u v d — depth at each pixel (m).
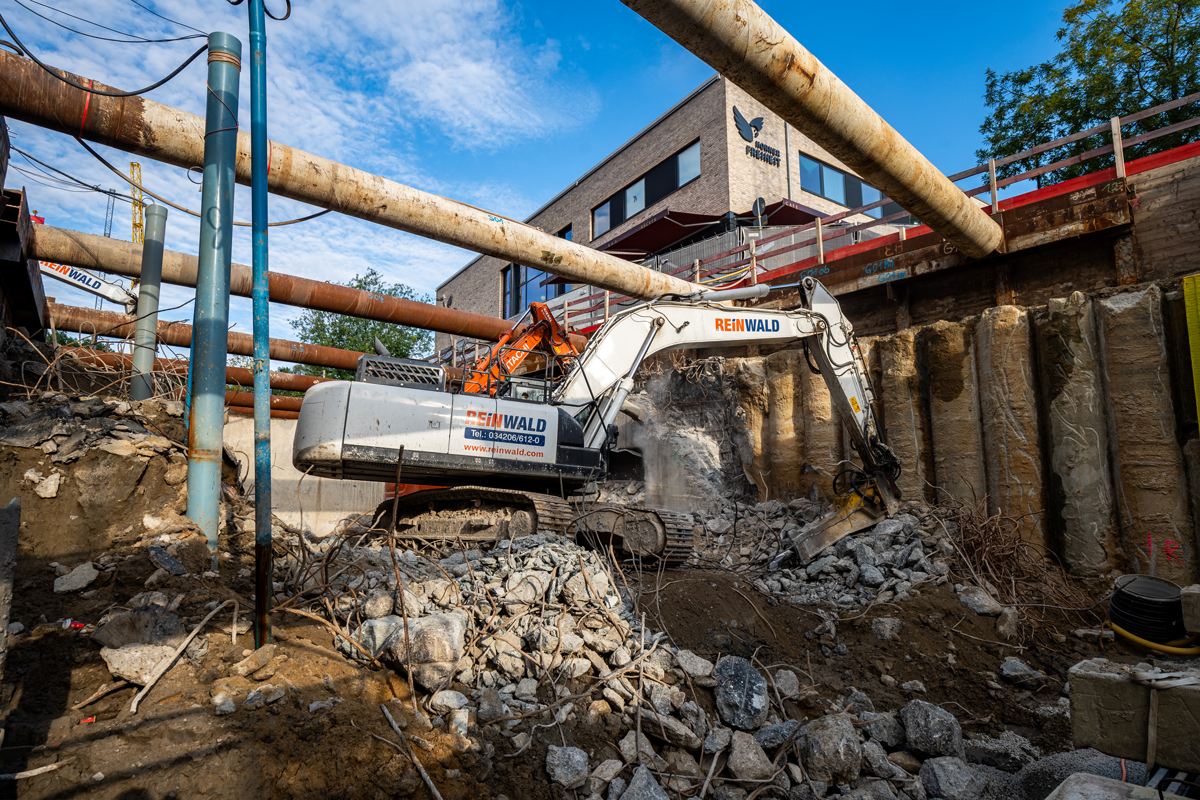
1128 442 8.91
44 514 5.29
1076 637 7.72
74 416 6.54
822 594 8.65
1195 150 10.04
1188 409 8.54
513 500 8.97
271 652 4.52
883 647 7.48
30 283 8.86
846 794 5.12
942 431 10.94
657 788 4.61
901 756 5.69
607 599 6.66
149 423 7.11
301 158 8.71
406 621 4.82
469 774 4.27
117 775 3.46
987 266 11.89
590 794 4.51
